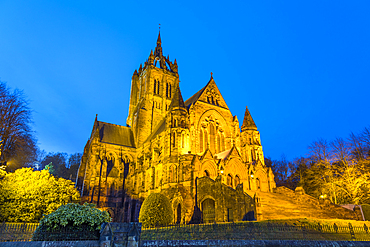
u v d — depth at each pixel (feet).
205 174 190.19
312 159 262.06
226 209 149.18
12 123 208.64
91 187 253.03
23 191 117.60
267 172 222.48
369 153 223.92
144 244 54.54
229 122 250.16
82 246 51.60
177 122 208.54
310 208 163.02
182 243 55.88
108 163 282.77
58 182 136.77
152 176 222.69
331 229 94.58
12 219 111.75
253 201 136.26
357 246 59.26
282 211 151.02
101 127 312.09
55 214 61.31
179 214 179.22
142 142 301.84
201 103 238.27
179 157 194.90
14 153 217.15
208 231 93.40
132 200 250.16
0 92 207.00
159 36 397.39
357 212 149.69
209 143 232.12
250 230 90.84
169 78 358.84
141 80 361.30
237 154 207.82
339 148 227.81
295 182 331.98
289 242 58.13
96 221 62.64
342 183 207.21
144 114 314.76
